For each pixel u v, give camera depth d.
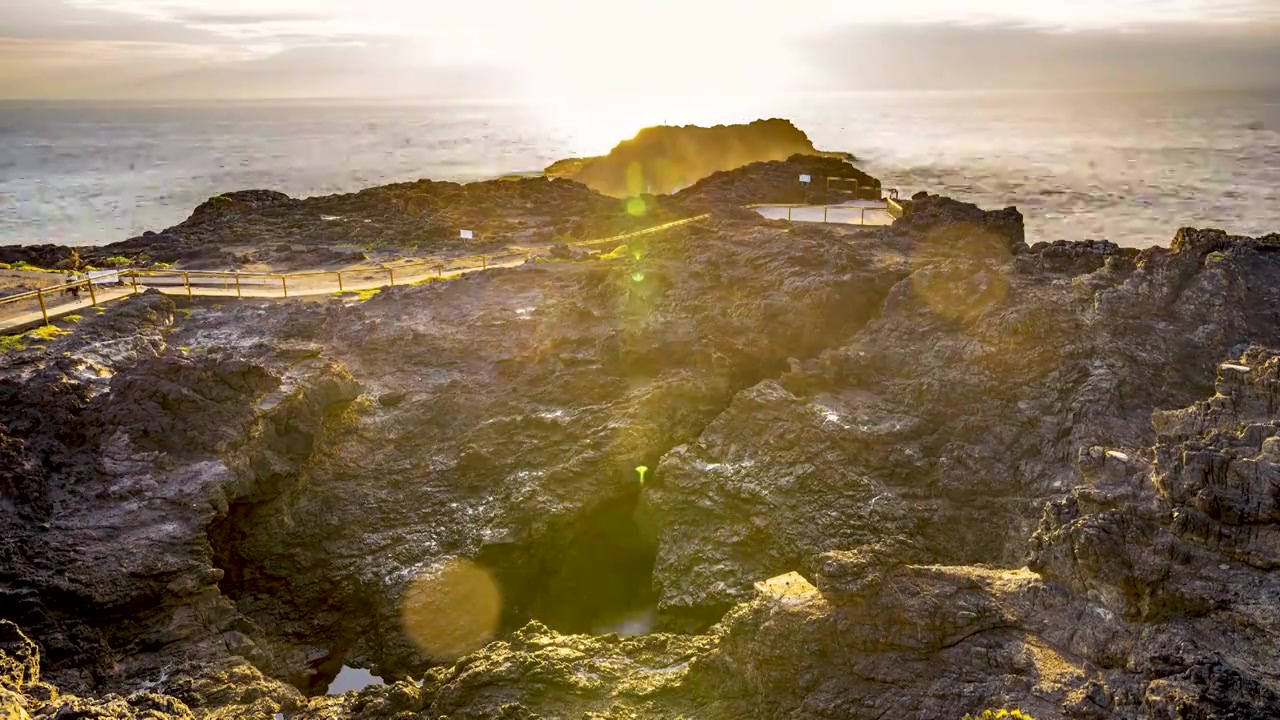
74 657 23.69
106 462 28.31
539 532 30.94
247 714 21.77
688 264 43.53
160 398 30.25
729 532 29.94
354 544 31.89
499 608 30.66
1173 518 18.92
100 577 24.91
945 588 19.17
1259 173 136.25
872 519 29.02
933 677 18.05
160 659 24.77
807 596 19.80
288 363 35.56
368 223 64.00
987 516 29.06
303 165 180.38
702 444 32.56
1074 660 17.77
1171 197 108.38
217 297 46.06
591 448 33.06
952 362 33.38
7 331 38.50
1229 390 23.86
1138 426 29.41
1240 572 17.97
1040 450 30.09
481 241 59.22
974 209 50.59
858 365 34.41
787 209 62.84
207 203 71.12
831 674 18.59
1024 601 19.09
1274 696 15.59
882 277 39.72
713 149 120.81
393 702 21.52
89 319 40.84
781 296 38.47
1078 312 33.72
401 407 36.22
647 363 36.59
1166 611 17.88
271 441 31.64
